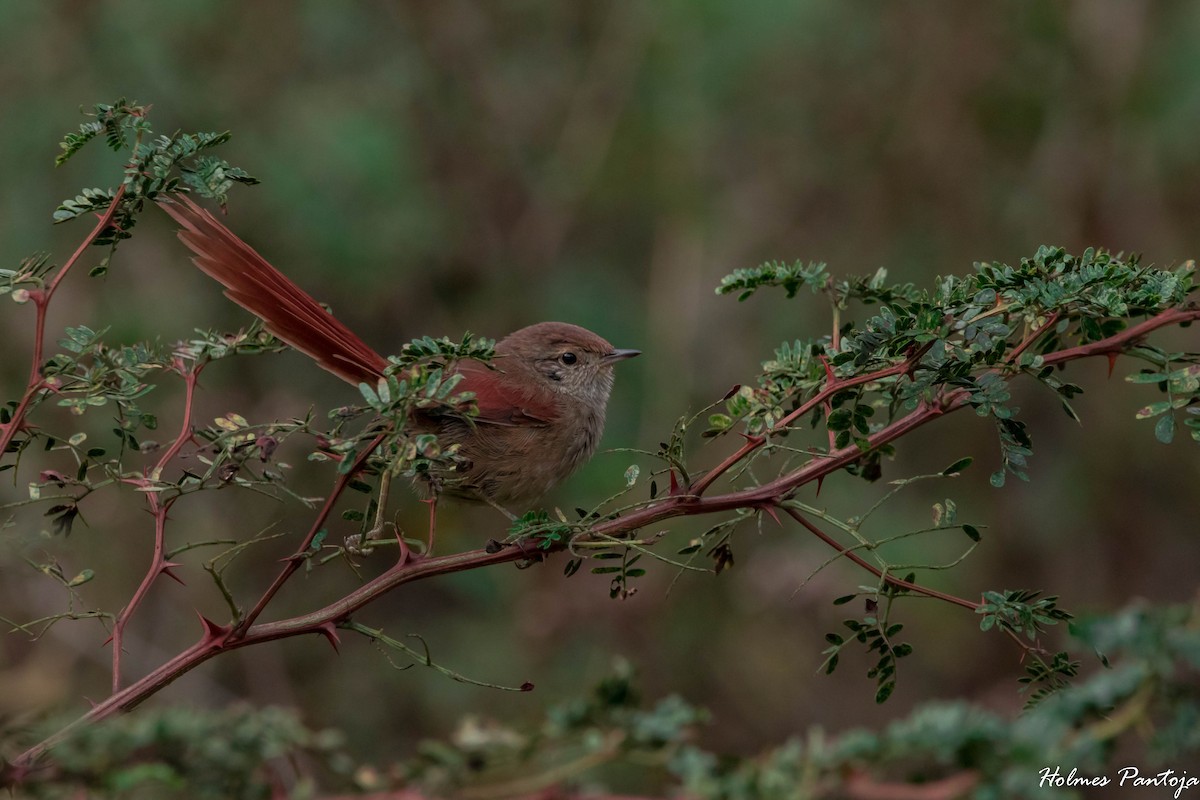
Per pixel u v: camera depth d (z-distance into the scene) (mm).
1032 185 13445
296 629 4426
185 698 11406
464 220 13344
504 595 12586
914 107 13422
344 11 13016
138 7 12133
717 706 12945
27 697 10227
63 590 11141
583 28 13875
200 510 11883
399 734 12242
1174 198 13328
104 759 3293
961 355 4488
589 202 13500
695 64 13016
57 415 11000
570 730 3568
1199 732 3023
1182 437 13477
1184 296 4395
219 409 11516
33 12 11984
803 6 12758
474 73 13578
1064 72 13406
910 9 13438
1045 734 3107
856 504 12688
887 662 4551
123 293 11672
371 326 13062
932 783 3219
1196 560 13508
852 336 4715
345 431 5227
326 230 11891
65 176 11727
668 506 4809
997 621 4418
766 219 13547
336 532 12320
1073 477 13578
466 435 7996
